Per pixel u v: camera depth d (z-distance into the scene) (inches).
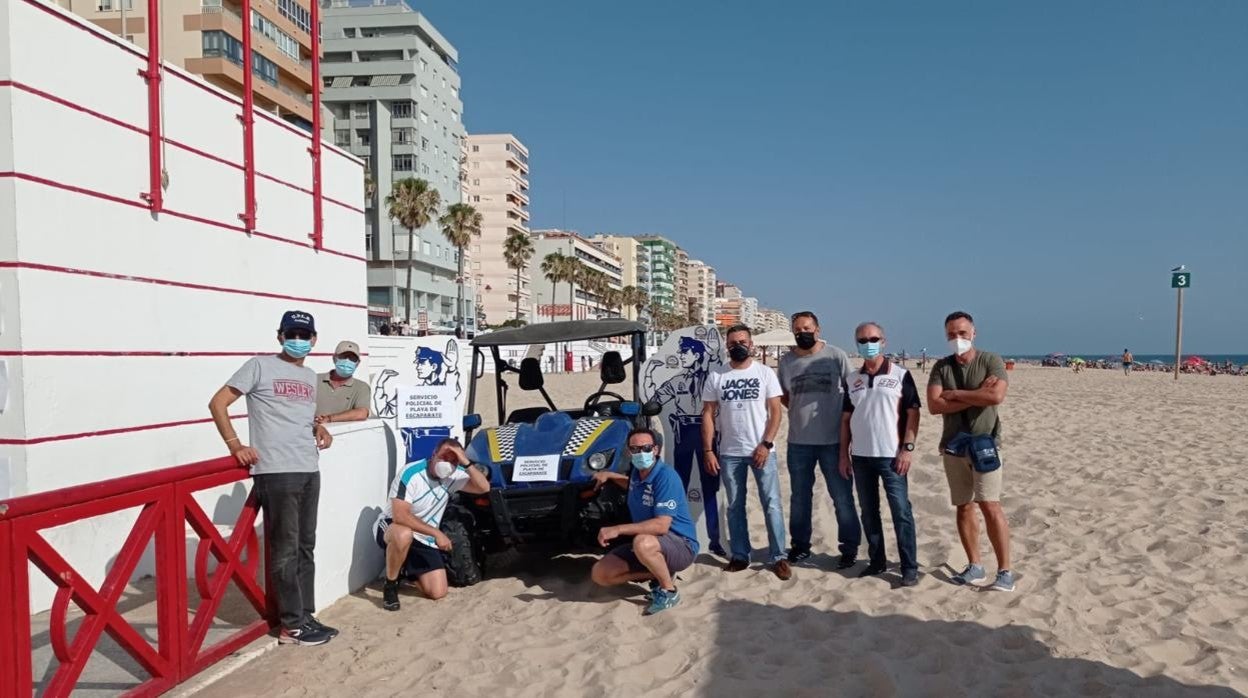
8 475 220.4
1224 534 267.0
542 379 302.8
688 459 279.0
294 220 348.2
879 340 228.5
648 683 173.6
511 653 190.7
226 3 1627.7
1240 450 434.3
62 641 140.6
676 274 7593.5
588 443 248.4
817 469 421.1
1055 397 930.7
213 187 296.8
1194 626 189.9
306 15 1910.7
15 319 219.3
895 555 262.8
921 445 470.9
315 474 201.0
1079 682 162.9
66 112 233.6
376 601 235.6
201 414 288.7
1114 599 210.8
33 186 222.8
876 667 171.6
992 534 220.1
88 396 240.2
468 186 4023.1
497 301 3991.1
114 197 250.8
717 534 272.2
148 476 160.2
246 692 171.0
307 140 358.6
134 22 1214.3
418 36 2723.9
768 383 247.3
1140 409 725.3
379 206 2568.9
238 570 192.1
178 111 279.7
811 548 274.8
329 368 372.8
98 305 244.4
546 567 266.8
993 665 172.9
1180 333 1391.5
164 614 167.9
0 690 125.4
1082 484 352.2
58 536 223.6
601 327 283.1
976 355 218.7
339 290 384.2
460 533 241.6
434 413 286.7
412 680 177.6
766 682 170.1
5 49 216.8
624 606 222.2
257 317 321.7
